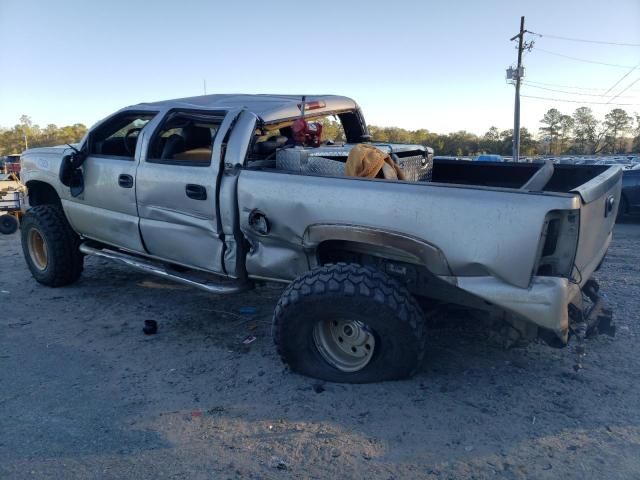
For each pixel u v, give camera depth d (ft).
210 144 17.11
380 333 11.75
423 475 9.47
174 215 15.29
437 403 11.73
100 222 17.81
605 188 12.80
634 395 11.98
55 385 12.99
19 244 31.01
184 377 13.30
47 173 19.54
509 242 10.54
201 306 18.34
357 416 11.32
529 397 11.96
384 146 15.70
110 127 18.08
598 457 9.84
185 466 9.86
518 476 9.39
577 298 12.28
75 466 9.91
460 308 13.23
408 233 11.36
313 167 13.97
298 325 12.32
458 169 18.85
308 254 13.02
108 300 19.07
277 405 11.84
